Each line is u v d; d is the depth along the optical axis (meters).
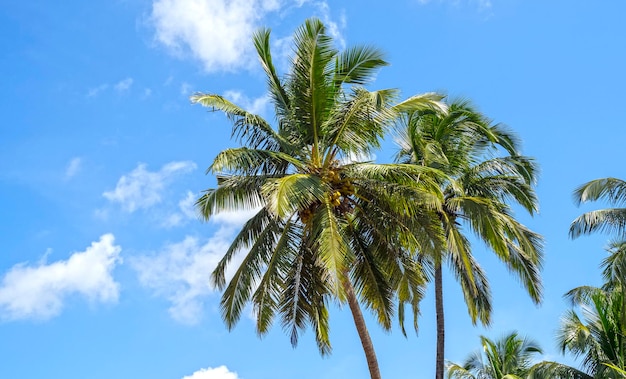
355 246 20.33
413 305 19.78
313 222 18.16
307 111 19.25
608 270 24.41
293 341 19.42
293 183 16.94
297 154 19.20
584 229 24.28
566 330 27.48
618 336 26.92
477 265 24.84
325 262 16.94
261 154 18.56
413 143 24.55
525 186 24.94
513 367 31.84
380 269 20.27
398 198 18.62
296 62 19.02
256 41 19.83
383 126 19.16
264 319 19.56
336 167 19.36
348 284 19.67
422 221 19.41
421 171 18.36
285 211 16.03
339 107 19.22
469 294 24.23
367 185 19.23
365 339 19.53
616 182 24.20
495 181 24.89
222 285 20.30
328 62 18.81
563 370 26.92
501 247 20.80
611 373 25.45
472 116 25.12
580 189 24.64
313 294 19.70
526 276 24.36
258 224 20.03
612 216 24.05
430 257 19.55
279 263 19.41
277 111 19.92
